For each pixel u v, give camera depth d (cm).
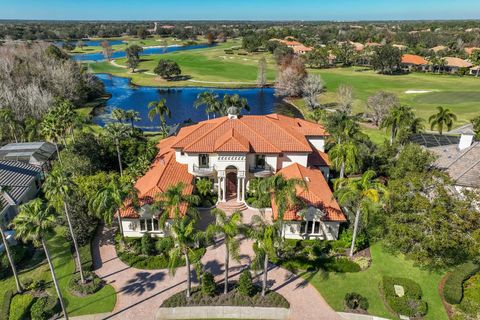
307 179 4453
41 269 3681
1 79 9525
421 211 3578
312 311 3166
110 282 3494
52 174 3334
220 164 4572
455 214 3469
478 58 17088
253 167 4825
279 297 3281
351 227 4044
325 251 3900
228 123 5028
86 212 4050
